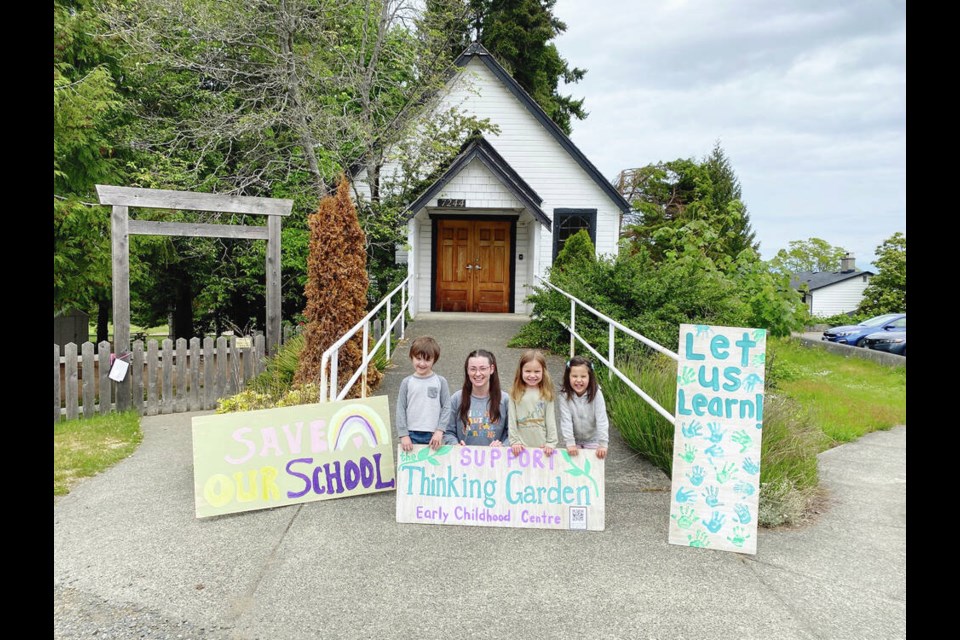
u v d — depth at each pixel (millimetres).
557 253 15656
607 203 15625
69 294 13438
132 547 3834
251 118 11859
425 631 2980
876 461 6730
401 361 9852
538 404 4422
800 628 3049
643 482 5047
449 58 15289
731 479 3949
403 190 14383
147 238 14125
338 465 4680
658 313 9711
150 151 13617
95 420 7535
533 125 15578
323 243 7801
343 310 7793
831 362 16812
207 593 3311
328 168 13383
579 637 2949
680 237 13039
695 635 2979
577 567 3639
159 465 5625
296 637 2934
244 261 13961
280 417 4566
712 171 42938
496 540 3996
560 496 4215
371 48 13859
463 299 15961
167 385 8602
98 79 12320
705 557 3812
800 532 4344
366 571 3553
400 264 15617
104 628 2990
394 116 13828
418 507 4254
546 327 10633
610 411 6762
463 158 13477
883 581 3557
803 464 5367
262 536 4008
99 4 12734
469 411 4559
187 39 12328
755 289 11133
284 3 11648
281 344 10148
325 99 13289
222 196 9148
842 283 50438
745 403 3971
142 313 19359
